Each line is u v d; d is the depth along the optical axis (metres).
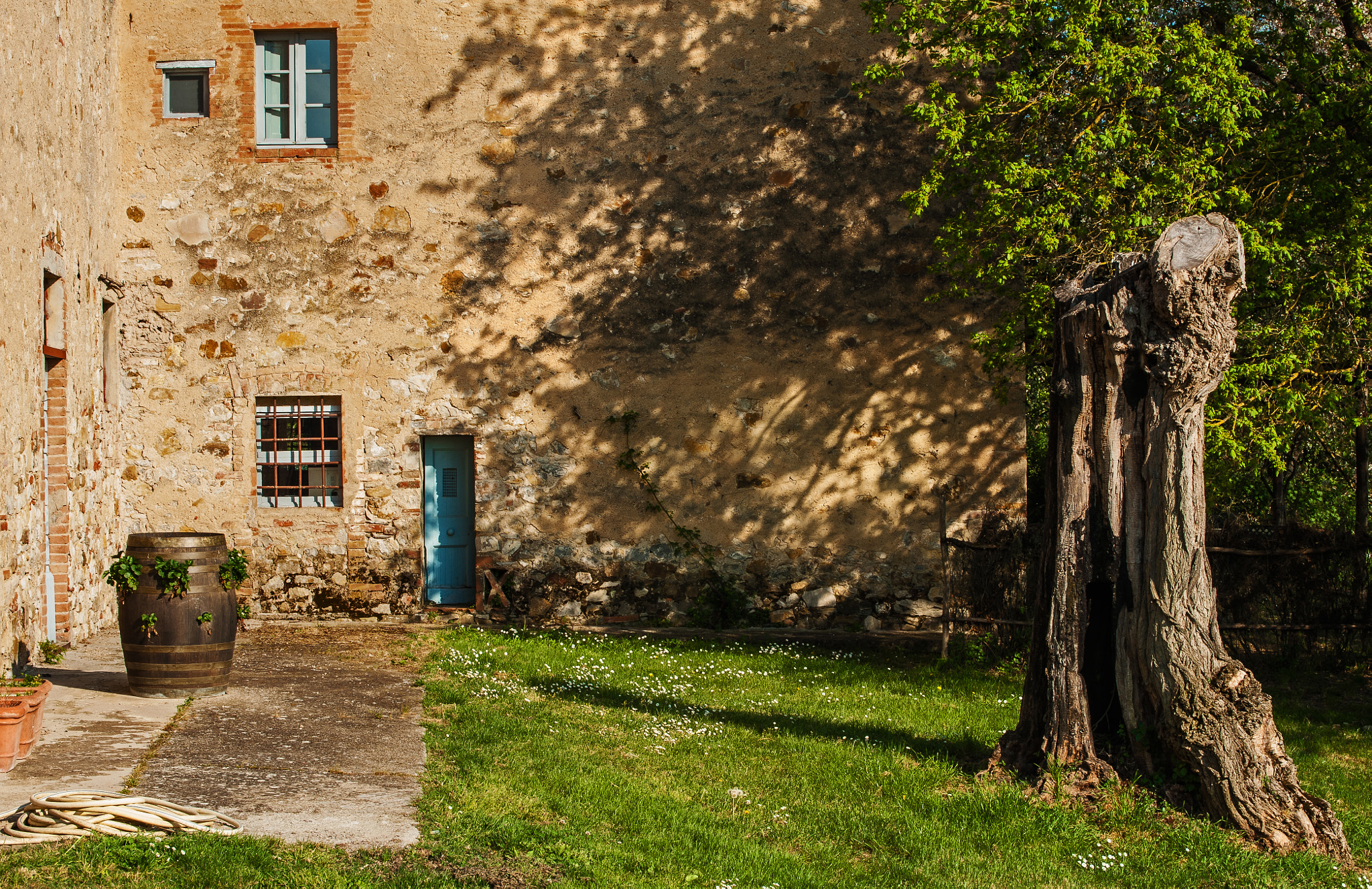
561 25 11.16
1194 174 7.86
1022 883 4.63
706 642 10.18
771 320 11.21
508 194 11.09
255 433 11.01
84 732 5.70
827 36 11.21
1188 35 7.96
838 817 5.29
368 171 11.00
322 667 8.30
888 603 11.19
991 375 9.84
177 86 11.04
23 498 7.71
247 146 10.93
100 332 10.06
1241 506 13.48
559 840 4.57
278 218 10.95
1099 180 8.13
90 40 9.80
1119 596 5.55
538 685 7.91
